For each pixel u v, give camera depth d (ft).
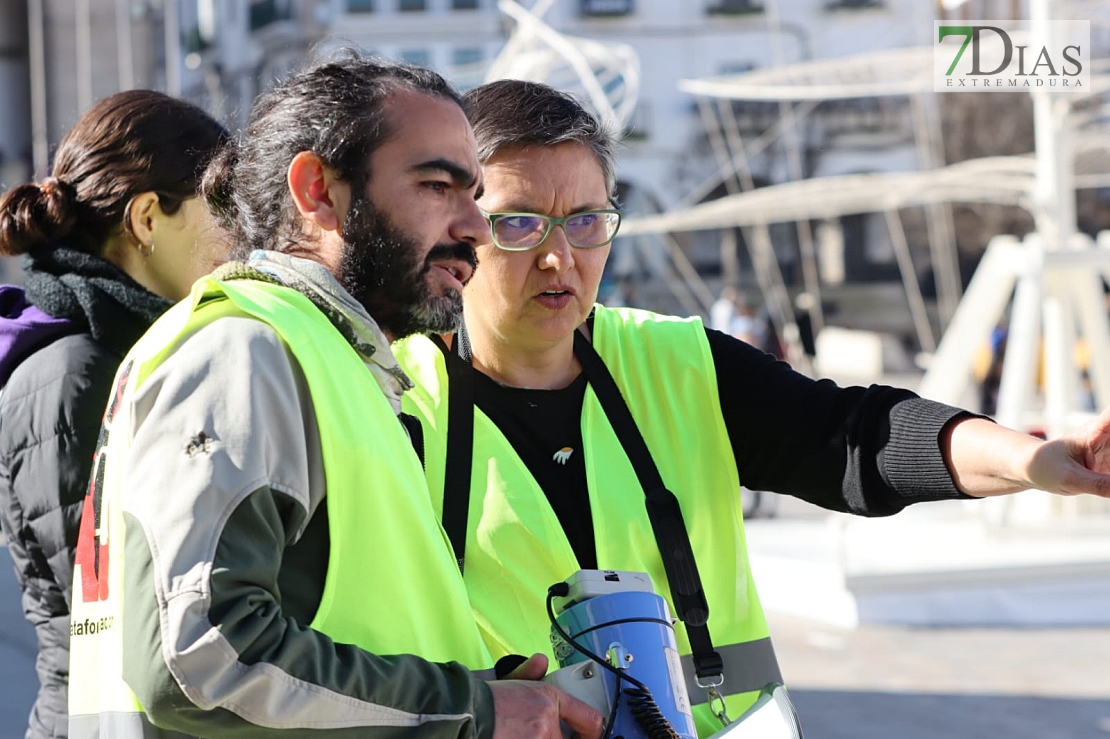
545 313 7.53
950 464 7.09
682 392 7.82
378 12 124.98
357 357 5.68
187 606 4.81
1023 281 28.89
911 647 24.02
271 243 5.94
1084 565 26.11
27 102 142.61
